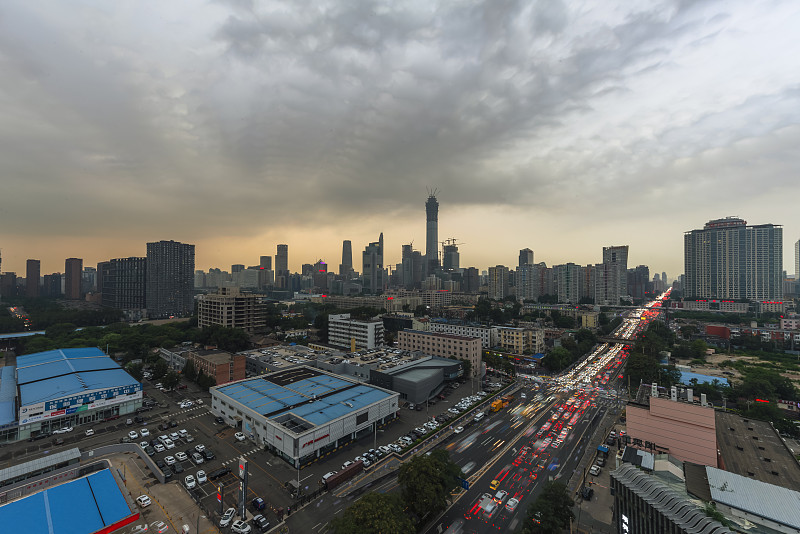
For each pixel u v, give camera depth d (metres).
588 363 199.62
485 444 99.56
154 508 70.56
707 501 59.91
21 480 77.31
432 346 186.38
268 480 80.38
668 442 83.56
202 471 81.19
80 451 91.75
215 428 107.19
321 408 101.56
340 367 151.50
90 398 111.38
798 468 76.19
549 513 59.53
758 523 54.88
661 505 53.66
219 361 141.12
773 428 95.25
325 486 77.06
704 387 138.50
